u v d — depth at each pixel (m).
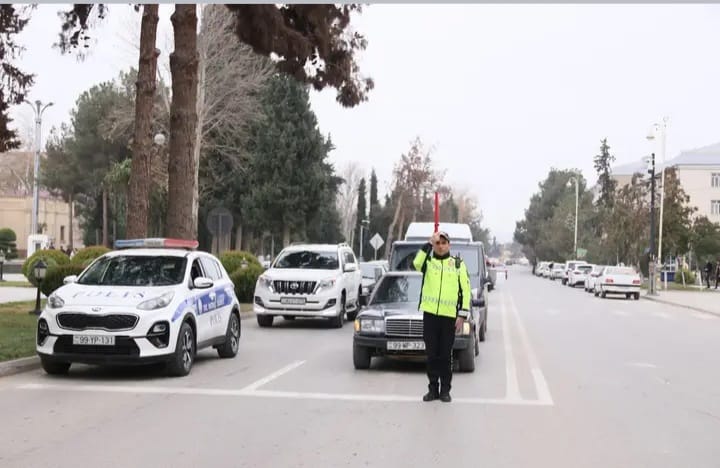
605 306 66.44
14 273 101.25
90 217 137.88
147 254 25.48
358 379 23.02
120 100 111.81
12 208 167.00
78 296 22.50
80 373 23.55
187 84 38.59
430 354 19.56
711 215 175.12
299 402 19.19
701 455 14.50
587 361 28.47
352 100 44.50
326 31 41.25
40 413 17.42
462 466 13.38
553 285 122.50
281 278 39.84
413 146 139.12
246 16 37.72
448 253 19.88
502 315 52.44
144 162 37.03
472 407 18.88
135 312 21.80
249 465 13.23
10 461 13.30
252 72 75.50
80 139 119.69
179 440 14.95
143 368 24.81
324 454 14.05
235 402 19.08
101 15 37.56
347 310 42.91
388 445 14.81
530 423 17.09
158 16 37.22
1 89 37.41
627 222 118.56
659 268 108.12
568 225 189.38
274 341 34.00
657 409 19.14
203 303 25.05
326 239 148.25
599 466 13.59
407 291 26.06
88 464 13.12
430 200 140.00
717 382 23.94
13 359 24.02
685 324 48.31
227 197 109.06
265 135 106.00
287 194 106.25
